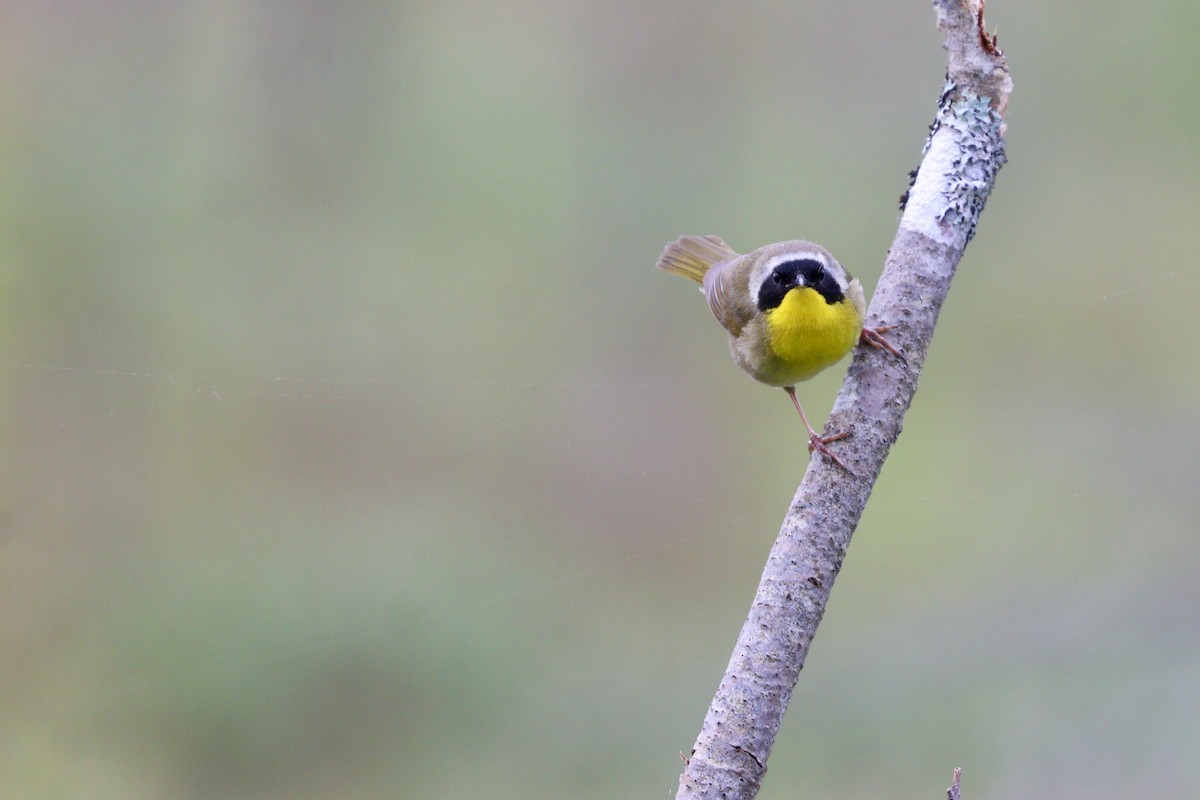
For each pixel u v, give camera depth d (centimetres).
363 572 1225
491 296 1462
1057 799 900
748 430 1408
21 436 1259
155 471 1278
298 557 1230
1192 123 1346
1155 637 993
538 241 1506
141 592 1187
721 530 1345
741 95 1531
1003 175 1374
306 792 1102
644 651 1200
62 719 1116
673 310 1470
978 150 532
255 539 1245
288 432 1326
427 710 1134
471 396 1388
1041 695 973
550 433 1386
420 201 1516
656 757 1070
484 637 1177
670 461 1393
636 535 1344
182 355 1337
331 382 1370
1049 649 1013
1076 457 1235
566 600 1258
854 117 1492
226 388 1327
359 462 1342
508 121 1549
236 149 1477
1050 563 1126
